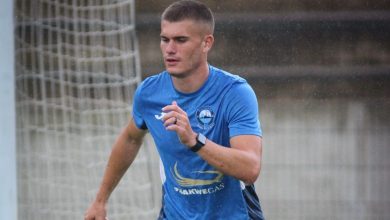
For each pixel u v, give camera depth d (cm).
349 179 2312
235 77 1080
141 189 2089
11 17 1150
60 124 2055
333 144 2400
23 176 1989
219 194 1105
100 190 1238
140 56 2870
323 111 2831
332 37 2955
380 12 2977
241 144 1031
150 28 2878
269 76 2873
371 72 2859
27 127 1983
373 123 2820
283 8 2953
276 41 2939
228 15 2947
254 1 2945
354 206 2262
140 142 1207
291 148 2389
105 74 2230
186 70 1031
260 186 2309
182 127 950
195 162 1084
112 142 2134
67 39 2047
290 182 2314
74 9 1967
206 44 1048
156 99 1106
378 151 2406
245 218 1123
